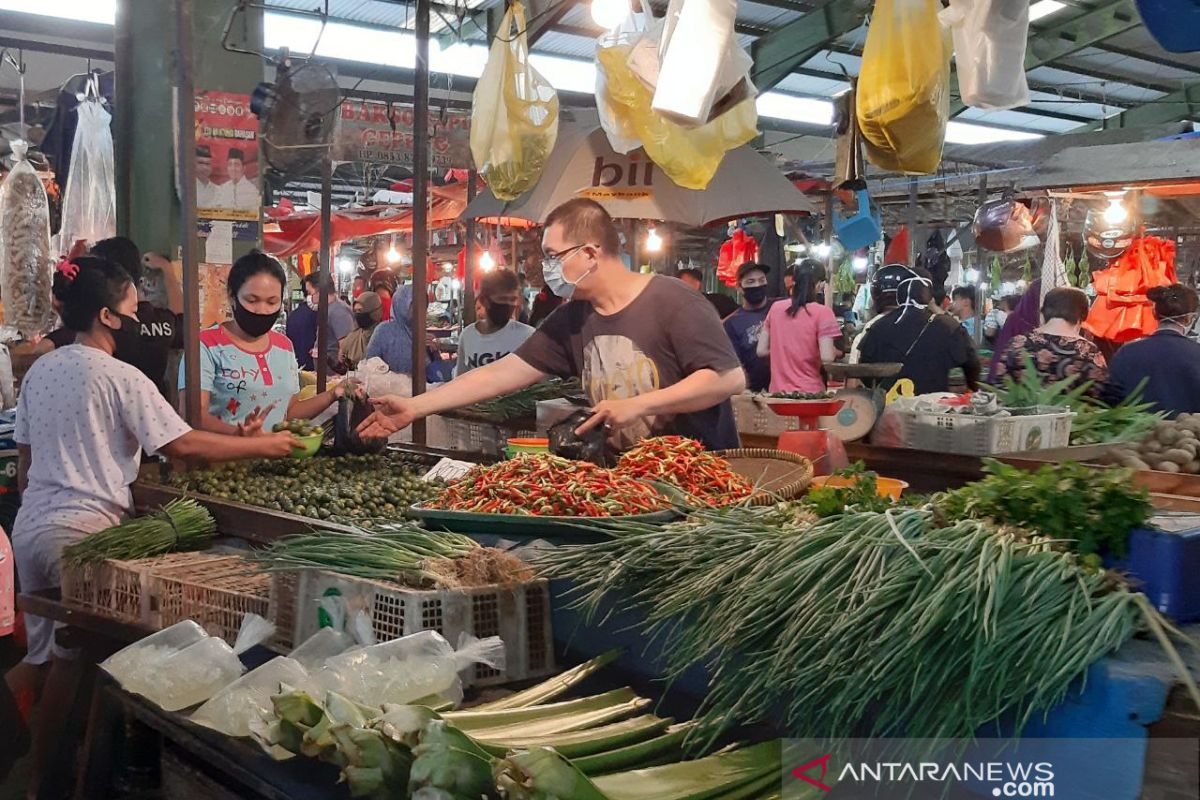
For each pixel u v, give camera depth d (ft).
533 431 13.25
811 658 4.63
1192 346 13.92
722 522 6.00
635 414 8.43
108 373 10.16
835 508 6.10
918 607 4.40
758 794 4.66
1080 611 4.35
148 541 8.57
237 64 16.34
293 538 7.02
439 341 35.01
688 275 27.66
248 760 5.51
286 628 6.78
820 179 30.45
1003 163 30.07
